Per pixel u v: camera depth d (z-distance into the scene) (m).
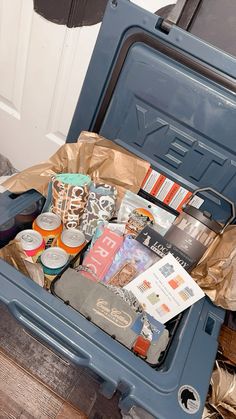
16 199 0.78
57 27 0.97
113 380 0.56
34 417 0.90
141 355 0.67
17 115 1.29
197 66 0.69
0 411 0.88
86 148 0.83
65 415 0.91
